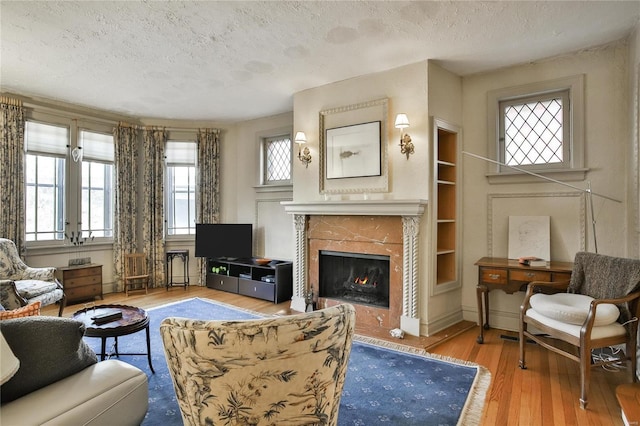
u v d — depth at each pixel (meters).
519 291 3.38
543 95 3.55
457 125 3.84
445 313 3.69
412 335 3.44
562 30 2.88
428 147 3.42
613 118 3.16
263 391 1.17
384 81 3.69
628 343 2.36
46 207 4.69
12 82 4.01
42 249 4.59
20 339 1.30
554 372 2.69
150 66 3.58
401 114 3.35
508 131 3.74
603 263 2.63
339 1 2.44
